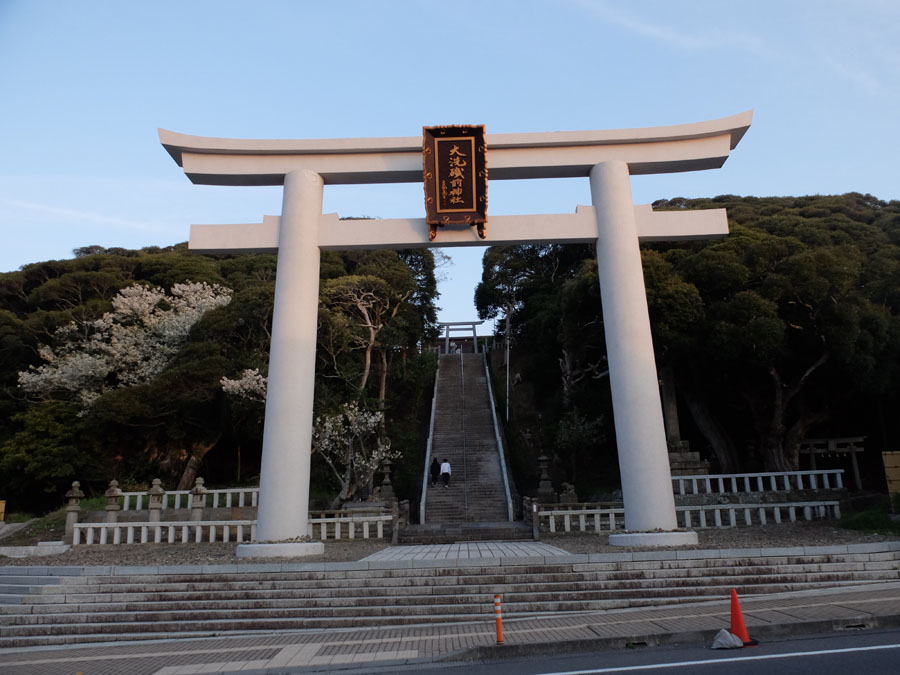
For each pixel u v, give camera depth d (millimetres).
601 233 15672
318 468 23609
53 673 7441
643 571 10539
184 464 25094
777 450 20797
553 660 6906
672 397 22547
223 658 7770
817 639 6965
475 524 20562
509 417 32594
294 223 15625
